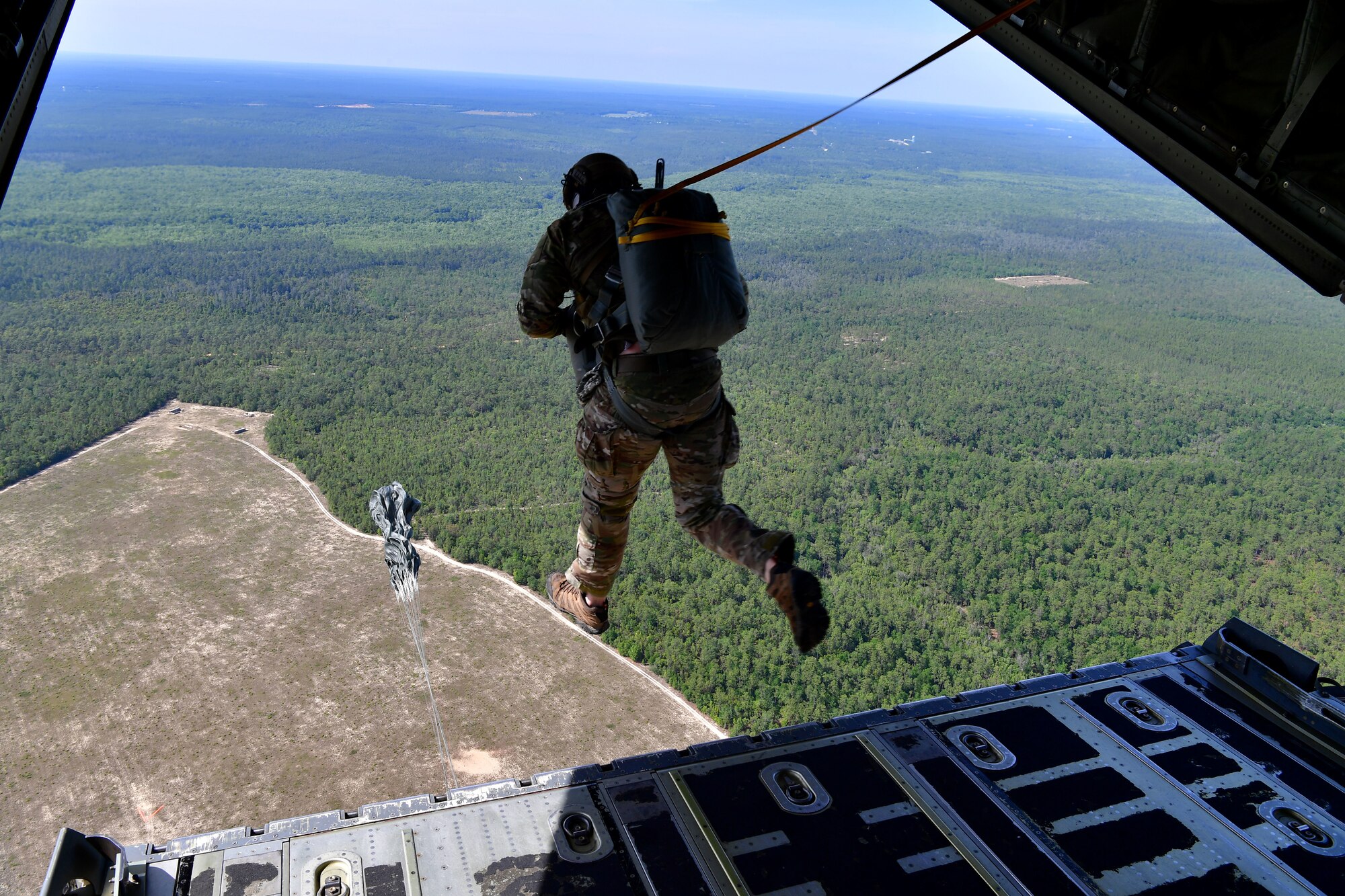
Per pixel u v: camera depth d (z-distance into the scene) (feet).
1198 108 10.85
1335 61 9.67
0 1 7.02
